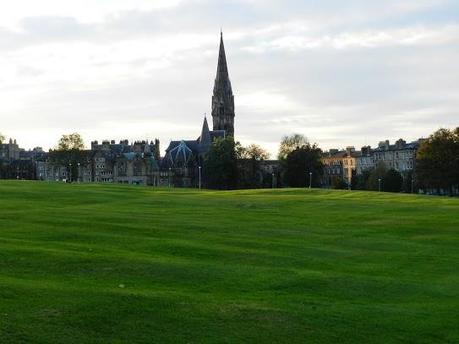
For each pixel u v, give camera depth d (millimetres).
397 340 22047
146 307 23188
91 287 25375
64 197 72688
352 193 93375
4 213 50031
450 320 24406
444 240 44531
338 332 22344
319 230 48031
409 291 28875
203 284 27688
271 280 29203
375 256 37688
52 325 20594
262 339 21172
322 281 29672
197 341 20531
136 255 32469
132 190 94875
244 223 50219
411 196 88000
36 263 29094
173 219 50375
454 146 172500
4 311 21375
